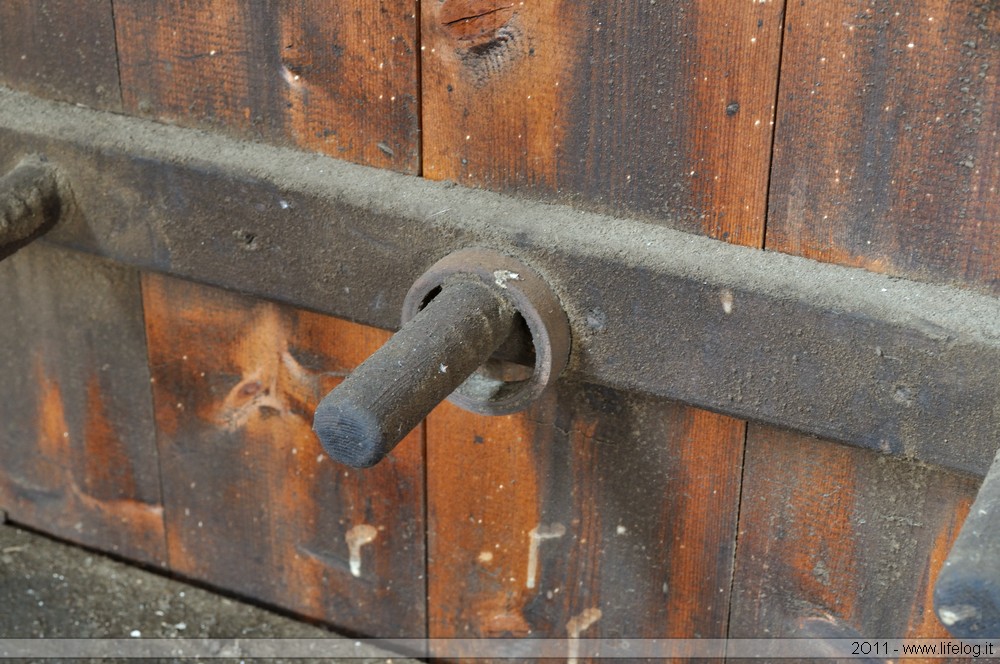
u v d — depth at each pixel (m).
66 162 1.39
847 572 1.29
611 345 1.21
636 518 1.37
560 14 1.13
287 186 1.29
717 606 1.38
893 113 1.04
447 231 1.23
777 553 1.31
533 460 1.39
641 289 1.17
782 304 1.11
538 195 1.21
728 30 1.07
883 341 1.08
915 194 1.06
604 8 1.11
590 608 1.46
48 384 1.66
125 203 1.38
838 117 1.06
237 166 1.31
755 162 1.11
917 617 1.27
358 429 1.05
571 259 1.19
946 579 0.90
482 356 1.17
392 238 1.26
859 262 1.11
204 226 1.36
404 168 1.27
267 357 1.48
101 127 1.37
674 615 1.42
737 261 1.14
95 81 1.38
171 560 1.72
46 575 1.72
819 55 1.04
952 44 0.99
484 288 1.20
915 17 1.00
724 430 1.27
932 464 1.11
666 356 1.19
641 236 1.17
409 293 1.24
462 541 1.49
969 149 1.02
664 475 1.33
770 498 1.29
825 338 1.11
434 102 1.22
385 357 1.10
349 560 1.59
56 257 1.55
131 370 1.59
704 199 1.14
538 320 1.19
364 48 1.23
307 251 1.31
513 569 1.48
